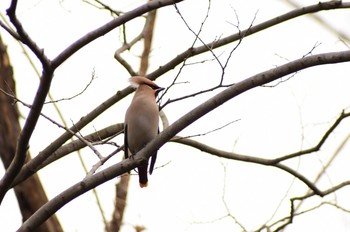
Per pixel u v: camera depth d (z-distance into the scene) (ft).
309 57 31.99
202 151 42.70
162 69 40.37
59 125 32.27
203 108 32.12
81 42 31.01
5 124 47.14
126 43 42.52
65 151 38.78
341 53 31.91
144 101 37.58
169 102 33.12
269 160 42.96
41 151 37.58
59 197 31.40
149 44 53.67
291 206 40.75
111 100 39.27
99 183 31.78
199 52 39.70
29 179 47.91
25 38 29.12
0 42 47.85
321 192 42.75
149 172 37.40
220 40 39.73
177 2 34.14
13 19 28.50
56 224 47.98
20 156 31.76
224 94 31.94
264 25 39.91
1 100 47.29
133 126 37.45
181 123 32.19
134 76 39.78
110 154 32.68
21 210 48.03
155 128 37.68
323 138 41.78
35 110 30.81
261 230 41.27
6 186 32.32
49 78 30.27
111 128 40.52
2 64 47.55
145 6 33.32
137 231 46.80
